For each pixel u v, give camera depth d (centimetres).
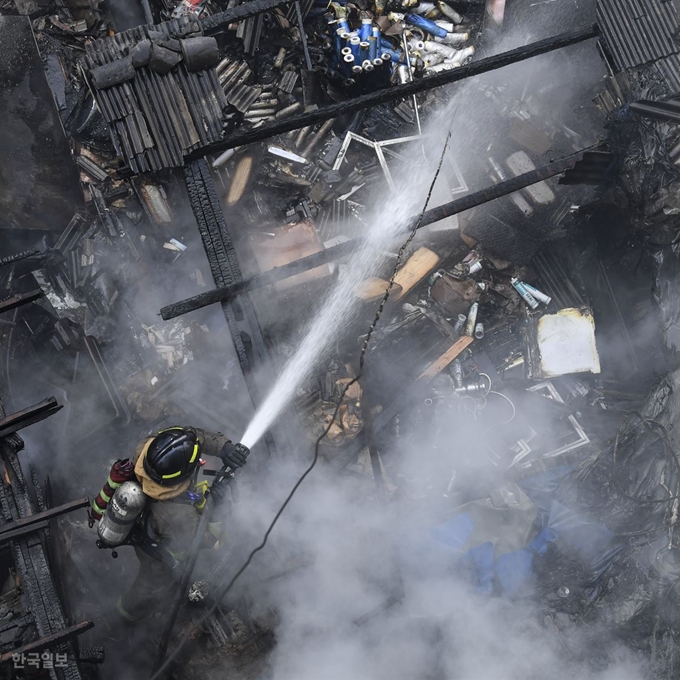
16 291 1034
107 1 1180
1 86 1045
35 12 1131
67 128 1076
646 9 873
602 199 1010
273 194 1116
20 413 639
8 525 605
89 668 714
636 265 1069
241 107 1124
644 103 866
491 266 1127
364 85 1172
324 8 1205
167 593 683
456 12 1245
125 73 775
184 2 1162
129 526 603
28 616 605
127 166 794
